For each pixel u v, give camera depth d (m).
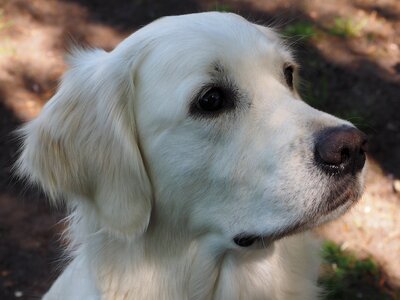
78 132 1.06
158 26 1.05
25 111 1.78
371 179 1.49
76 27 2.09
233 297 1.10
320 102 1.68
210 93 1.02
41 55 1.98
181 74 1.02
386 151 1.56
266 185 1.01
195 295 1.09
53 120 1.07
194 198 1.04
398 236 1.41
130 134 1.04
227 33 1.03
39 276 1.43
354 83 1.74
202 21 1.04
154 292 1.08
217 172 1.03
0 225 1.50
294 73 1.15
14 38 2.05
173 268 1.07
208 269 1.08
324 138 0.99
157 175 1.05
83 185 1.07
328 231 1.43
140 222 1.05
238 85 1.02
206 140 1.03
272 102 1.02
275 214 1.01
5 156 1.66
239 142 1.02
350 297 1.34
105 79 1.05
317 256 1.15
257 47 1.04
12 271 1.44
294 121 1.01
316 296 1.15
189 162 1.03
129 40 1.06
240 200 1.03
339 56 1.84
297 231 1.01
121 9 2.16
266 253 1.09
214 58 1.02
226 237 1.05
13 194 1.58
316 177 0.99
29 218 1.52
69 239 1.18
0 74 1.91
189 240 1.07
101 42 2.01
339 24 1.97
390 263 1.38
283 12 2.06
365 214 1.45
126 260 1.07
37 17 2.14
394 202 1.46
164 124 1.03
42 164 1.08
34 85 1.88
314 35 1.92
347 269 1.37
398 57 1.84
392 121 1.62
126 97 1.05
